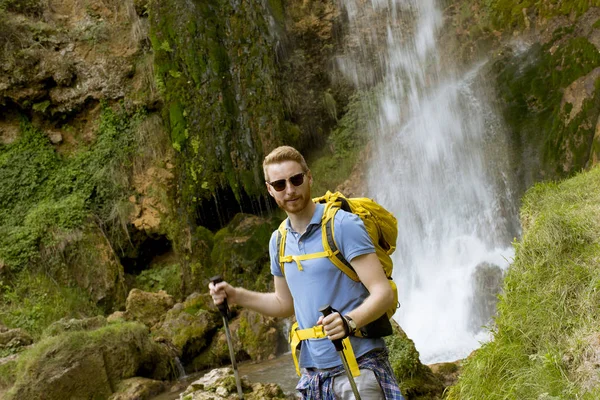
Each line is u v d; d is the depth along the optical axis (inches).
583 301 153.3
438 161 513.0
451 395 176.9
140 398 328.2
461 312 412.5
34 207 522.3
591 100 424.5
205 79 540.7
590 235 173.6
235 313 423.5
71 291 485.1
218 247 493.0
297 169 108.5
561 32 477.1
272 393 204.5
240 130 537.0
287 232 112.3
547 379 136.4
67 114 562.9
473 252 456.4
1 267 472.4
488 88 502.6
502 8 538.3
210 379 210.4
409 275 480.1
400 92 587.5
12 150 547.5
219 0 562.9
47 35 562.6
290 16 616.7
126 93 561.6
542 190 246.5
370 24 632.4
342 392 105.5
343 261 106.0
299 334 110.1
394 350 228.4
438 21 593.9
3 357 373.1
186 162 527.2
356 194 551.8
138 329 361.4
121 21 586.2
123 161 546.0
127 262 532.4
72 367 324.2
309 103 598.9
